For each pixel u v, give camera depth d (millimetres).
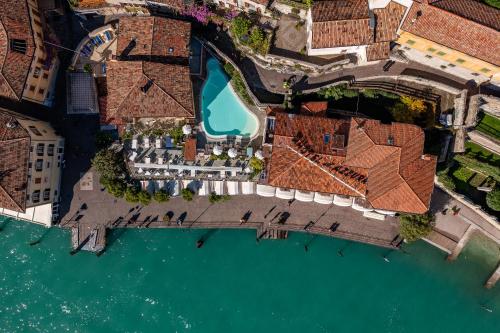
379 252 58250
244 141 55469
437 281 58188
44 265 58531
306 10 48812
